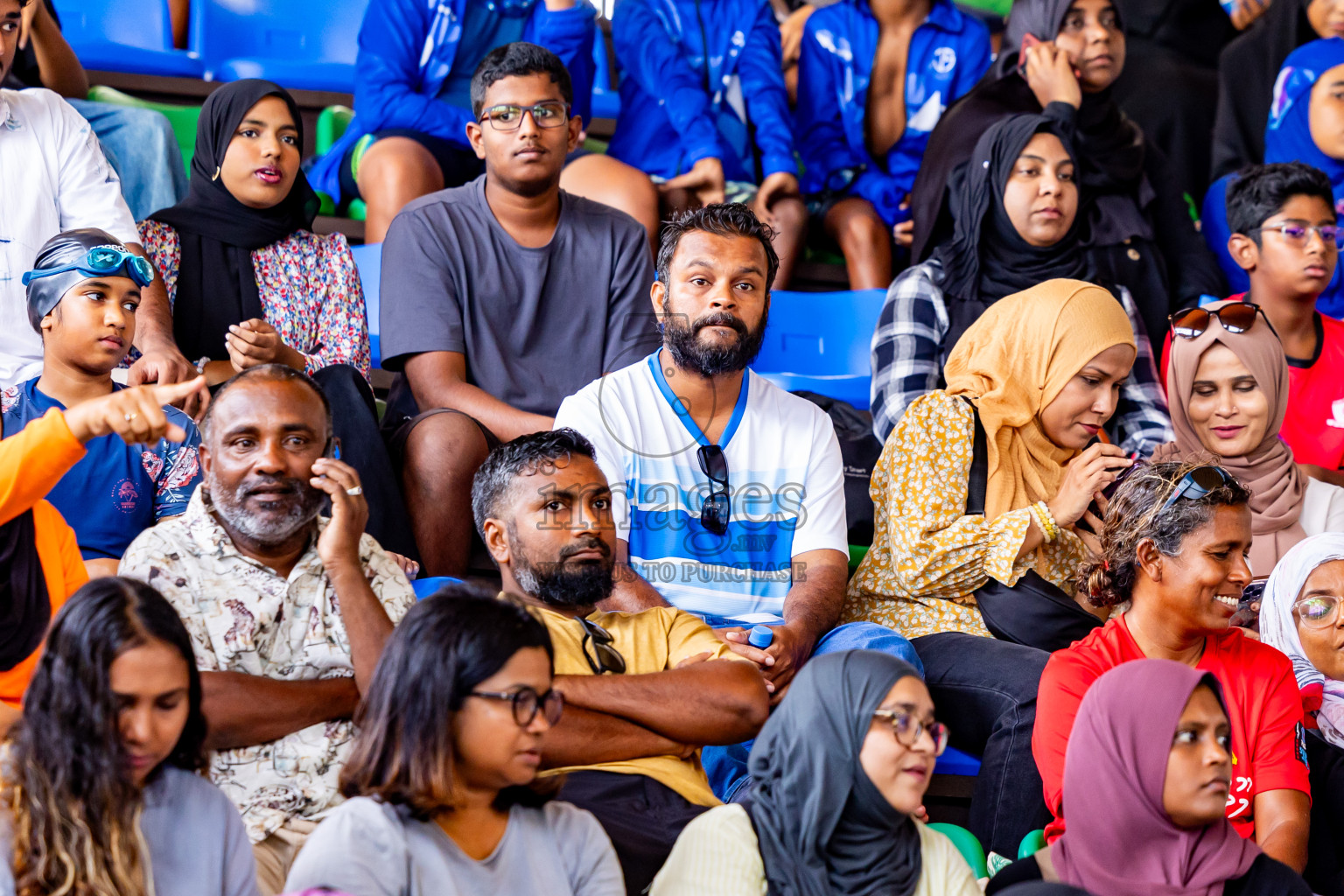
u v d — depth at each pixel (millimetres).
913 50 11477
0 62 7891
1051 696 5863
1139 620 6055
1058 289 7695
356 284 8562
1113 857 4723
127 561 5066
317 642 5156
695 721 5246
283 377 5246
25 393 6574
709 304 6520
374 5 10188
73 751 3732
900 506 7156
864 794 4348
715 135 10758
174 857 3998
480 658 3938
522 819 4227
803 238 10883
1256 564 8078
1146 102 12977
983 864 5883
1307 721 6648
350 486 5152
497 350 7910
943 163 10164
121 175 9578
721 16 11250
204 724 4109
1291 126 12062
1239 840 4758
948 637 6816
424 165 9758
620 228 8289
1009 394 7480
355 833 3920
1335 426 9422
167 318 7703
